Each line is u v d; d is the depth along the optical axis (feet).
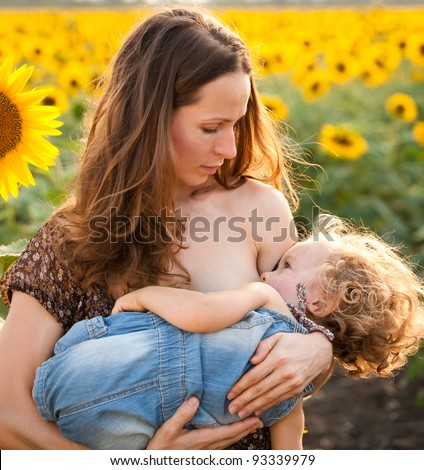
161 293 9.32
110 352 9.05
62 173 18.84
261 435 9.95
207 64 9.19
